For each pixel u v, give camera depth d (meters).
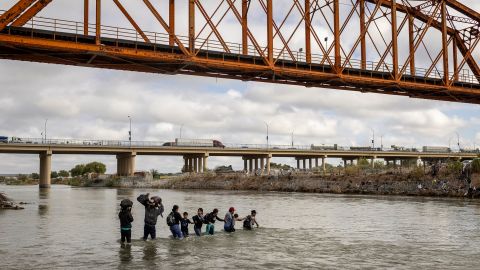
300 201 61.56
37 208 48.56
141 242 24.44
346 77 63.25
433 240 25.88
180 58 51.81
